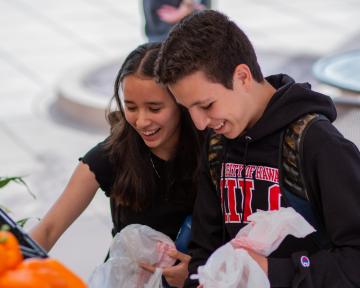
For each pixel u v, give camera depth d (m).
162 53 3.61
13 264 2.62
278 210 3.62
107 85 13.27
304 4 19.47
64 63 15.43
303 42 16.34
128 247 4.27
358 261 3.46
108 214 9.21
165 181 4.38
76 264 8.20
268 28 17.50
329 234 3.58
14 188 9.94
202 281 3.56
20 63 15.46
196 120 3.59
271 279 3.54
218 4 19.70
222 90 3.52
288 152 3.64
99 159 4.36
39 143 11.56
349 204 3.47
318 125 3.59
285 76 3.91
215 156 3.94
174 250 4.26
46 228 4.32
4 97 13.64
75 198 4.37
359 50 11.16
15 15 19.06
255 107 3.69
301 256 3.55
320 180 3.53
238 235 3.71
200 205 4.09
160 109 4.11
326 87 12.39
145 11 10.64
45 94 13.68
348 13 18.59
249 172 3.77
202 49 3.48
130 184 4.30
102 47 16.41
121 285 4.27
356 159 3.56
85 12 19.20
